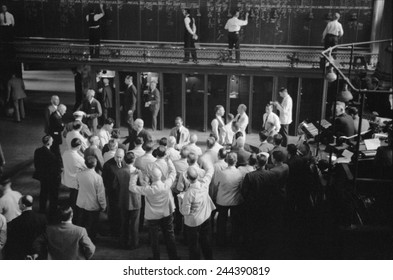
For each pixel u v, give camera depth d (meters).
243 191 10.38
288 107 18.66
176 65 20.84
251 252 10.68
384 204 9.66
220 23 23.44
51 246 8.38
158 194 9.97
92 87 21.50
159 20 23.73
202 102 22.83
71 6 23.92
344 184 9.70
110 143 11.98
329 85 21.45
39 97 26.31
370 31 22.64
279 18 23.12
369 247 8.79
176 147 14.07
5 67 23.52
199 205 9.73
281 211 10.78
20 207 9.38
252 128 22.31
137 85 21.41
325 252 9.67
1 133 20.70
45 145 12.70
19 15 24.09
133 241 11.37
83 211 11.17
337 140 11.62
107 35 24.09
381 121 13.31
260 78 22.59
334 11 22.73
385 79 15.39
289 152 11.43
